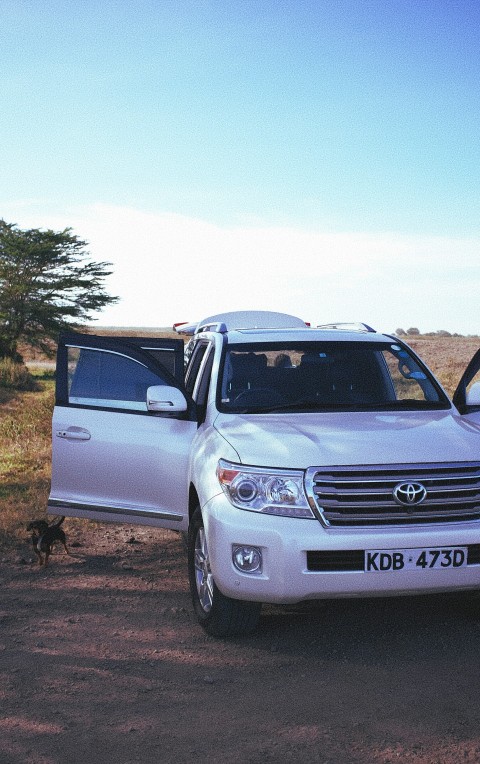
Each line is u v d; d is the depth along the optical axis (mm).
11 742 3684
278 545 4430
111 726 3834
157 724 3844
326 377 5891
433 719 3807
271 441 4781
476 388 5809
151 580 6363
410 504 4488
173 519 5836
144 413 6020
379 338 6359
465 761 3406
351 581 4402
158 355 6359
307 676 4375
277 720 3854
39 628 5270
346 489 4492
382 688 4184
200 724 3834
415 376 6016
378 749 3533
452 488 4547
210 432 5352
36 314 49438
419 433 4895
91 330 57094
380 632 5020
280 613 5434
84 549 7410
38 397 23469
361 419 5277
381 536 4402
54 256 49750
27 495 9688
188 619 5406
